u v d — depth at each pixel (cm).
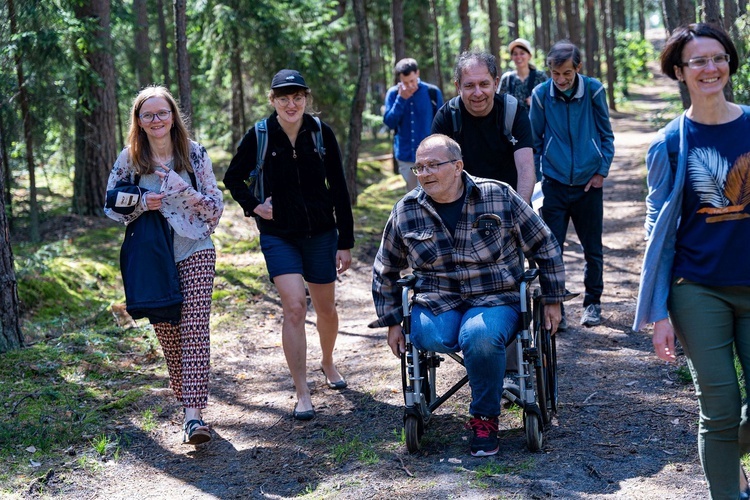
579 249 940
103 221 1095
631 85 4403
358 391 512
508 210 384
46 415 470
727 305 290
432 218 386
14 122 996
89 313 733
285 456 417
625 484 350
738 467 295
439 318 384
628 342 571
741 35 988
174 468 410
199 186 429
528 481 356
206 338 424
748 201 283
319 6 1524
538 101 597
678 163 289
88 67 1040
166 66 1472
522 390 381
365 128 2559
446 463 384
